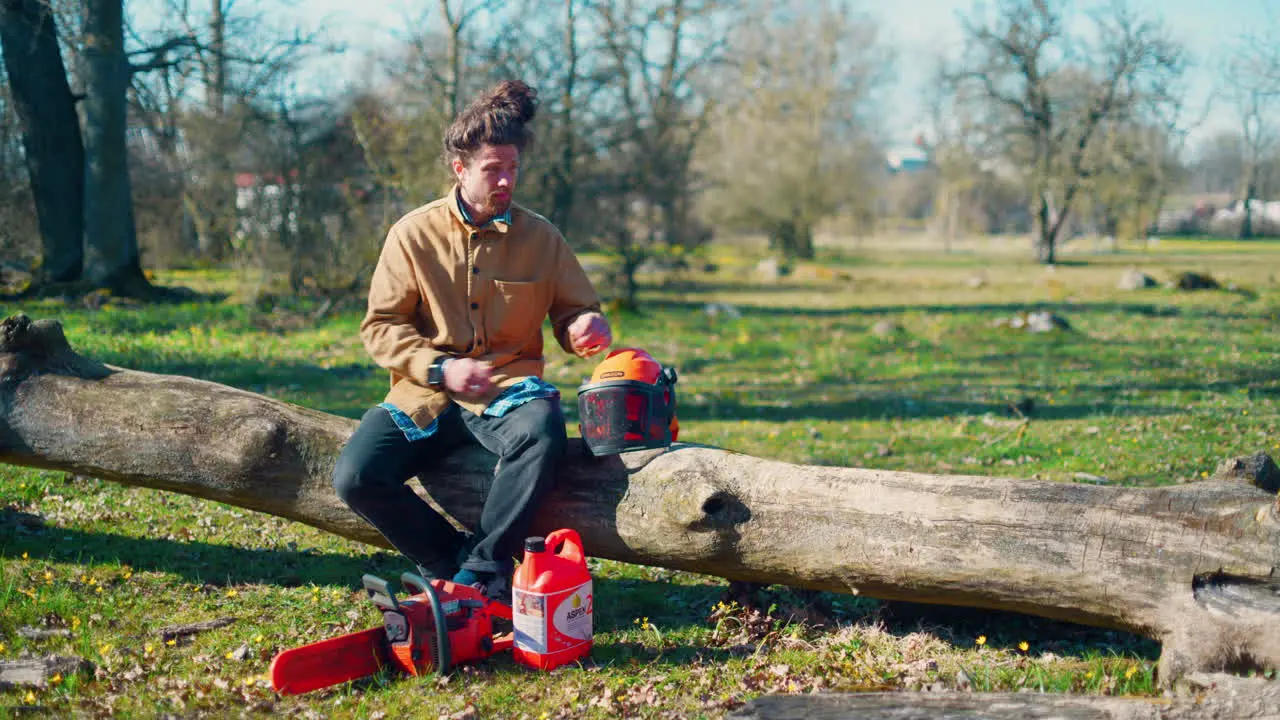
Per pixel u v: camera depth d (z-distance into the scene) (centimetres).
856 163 4750
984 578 311
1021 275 3622
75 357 419
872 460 700
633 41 2697
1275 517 287
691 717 291
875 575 323
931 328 1695
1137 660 325
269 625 362
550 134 2172
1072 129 4444
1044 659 331
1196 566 289
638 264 2230
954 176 5800
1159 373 1113
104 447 393
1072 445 729
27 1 1825
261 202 1953
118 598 379
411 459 341
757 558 338
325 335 1440
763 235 5397
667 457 351
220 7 2008
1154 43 4047
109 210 1927
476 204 335
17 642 333
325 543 468
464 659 322
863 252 5678
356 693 308
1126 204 5297
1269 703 248
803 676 321
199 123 2280
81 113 2173
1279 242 6681
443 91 1839
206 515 497
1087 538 301
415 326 350
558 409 340
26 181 2094
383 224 1811
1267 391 970
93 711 290
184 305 1777
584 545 361
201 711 295
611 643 351
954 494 318
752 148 4656
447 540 348
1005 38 4322
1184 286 2488
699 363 1314
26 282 1925
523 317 346
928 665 325
